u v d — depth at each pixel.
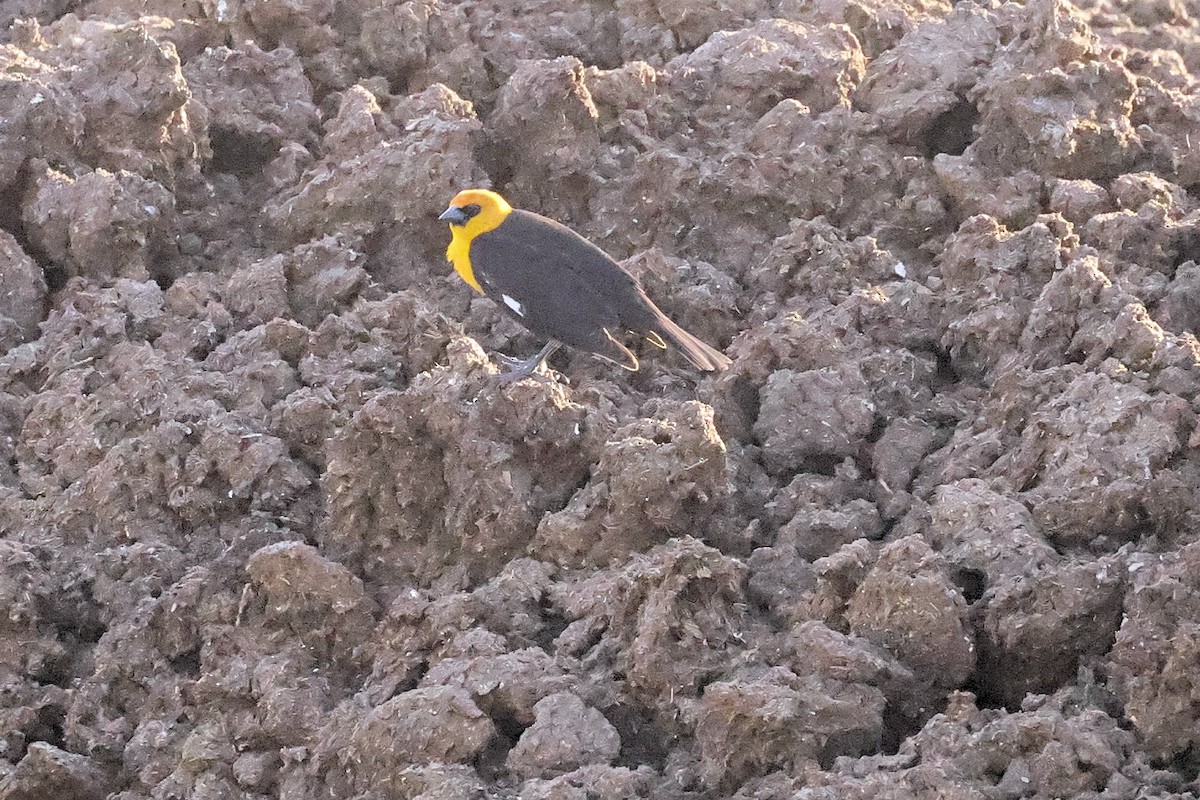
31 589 12.04
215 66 16.78
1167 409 11.89
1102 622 10.88
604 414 12.95
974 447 12.84
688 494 12.16
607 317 12.58
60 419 13.62
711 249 15.68
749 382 13.84
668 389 14.04
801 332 13.82
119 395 13.62
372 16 17.47
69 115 15.61
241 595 12.02
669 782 10.42
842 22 17.86
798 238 15.16
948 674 10.98
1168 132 16.50
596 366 14.20
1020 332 13.91
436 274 15.49
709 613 11.16
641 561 11.71
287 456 13.02
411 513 12.62
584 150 15.98
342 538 12.62
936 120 16.55
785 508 12.83
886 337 14.31
